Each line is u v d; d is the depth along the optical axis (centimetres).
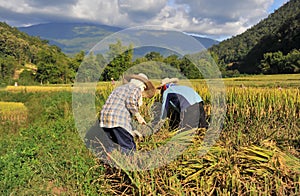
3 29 9531
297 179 366
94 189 405
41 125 905
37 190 412
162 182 371
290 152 468
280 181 354
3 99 2995
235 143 492
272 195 357
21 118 1385
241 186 360
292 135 547
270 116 642
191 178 381
